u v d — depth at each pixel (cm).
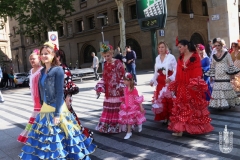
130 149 444
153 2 710
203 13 2448
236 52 800
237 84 760
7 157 446
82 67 2967
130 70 1230
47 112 340
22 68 3969
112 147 458
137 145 460
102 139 503
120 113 499
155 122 596
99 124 538
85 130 441
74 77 1823
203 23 2433
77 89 410
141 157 407
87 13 2814
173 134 495
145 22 740
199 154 403
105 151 441
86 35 2870
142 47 2338
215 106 651
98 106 835
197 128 465
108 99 528
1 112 867
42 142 329
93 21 2825
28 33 2500
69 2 2327
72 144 342
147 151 430
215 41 642
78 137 354
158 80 557
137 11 752
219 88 646
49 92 340
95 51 2817
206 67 672
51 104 341
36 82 442
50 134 331
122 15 1382
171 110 538
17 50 4034
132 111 496
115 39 2572
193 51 471
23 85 2064
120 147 455
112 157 415
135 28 2362
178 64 483
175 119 479
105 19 2625
